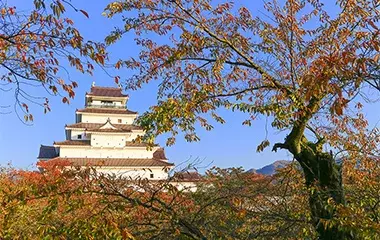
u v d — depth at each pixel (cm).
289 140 543
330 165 513
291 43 572
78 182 401
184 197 464
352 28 519
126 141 3634
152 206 432
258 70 574
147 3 578
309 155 527
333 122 611
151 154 3656
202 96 592
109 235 341
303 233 473
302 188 502
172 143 647
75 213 395
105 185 415
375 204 505
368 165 593
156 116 554
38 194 388
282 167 577
